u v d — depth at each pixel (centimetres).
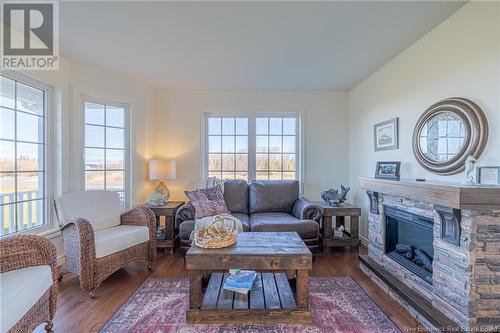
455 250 181
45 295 179
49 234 288
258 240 234
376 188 275
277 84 405
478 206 165
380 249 282
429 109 244
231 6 206
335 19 226
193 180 436
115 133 377
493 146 189
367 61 318
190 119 435
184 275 286
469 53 206
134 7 208
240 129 446
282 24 233
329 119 441
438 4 207
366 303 227
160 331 190
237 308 200
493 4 188
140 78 377
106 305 224
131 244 279
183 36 255
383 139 331
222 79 382
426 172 254
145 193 406
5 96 250
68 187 315
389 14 219
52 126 301
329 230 361
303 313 199
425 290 212
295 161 449
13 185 259
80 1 200
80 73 327
